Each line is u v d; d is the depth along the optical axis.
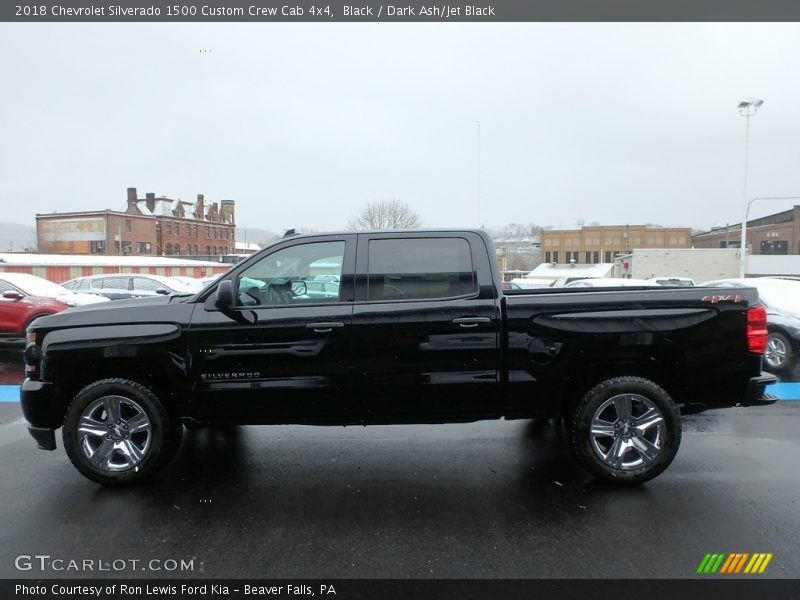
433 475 4.39
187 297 4.73
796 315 8.41
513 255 86.56
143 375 4.25
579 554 3.18
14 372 8.95
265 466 4.61
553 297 4.09
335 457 4.82
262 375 4.10
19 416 6.21
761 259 44.69
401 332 4.07
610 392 4.04
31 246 91.88
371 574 3.01
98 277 17.81
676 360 4.10
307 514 3.71
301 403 4.14
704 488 4.07
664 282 18.16
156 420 4.13
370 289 4.16
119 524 3.58
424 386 4.09
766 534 3.38
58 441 5.30
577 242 78.75
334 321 4.07
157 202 84.81
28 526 3.55
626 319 4.04
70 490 4.11
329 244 4.25
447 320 4.07
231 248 99.75
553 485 4.17
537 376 4.09
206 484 4.23
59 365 4.14
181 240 87.75
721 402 4.14
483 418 4.25
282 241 4.26
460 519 3.63
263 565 3.11
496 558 3.15
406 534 3.44
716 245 82.69
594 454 4.08
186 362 4.10
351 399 4.14
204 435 5.44
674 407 4.02
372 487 4.16
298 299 4.23
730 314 4.07
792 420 5.84
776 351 8.49
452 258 4.19
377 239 4.24
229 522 3.60
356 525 3.56
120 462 4.20
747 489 4.04
